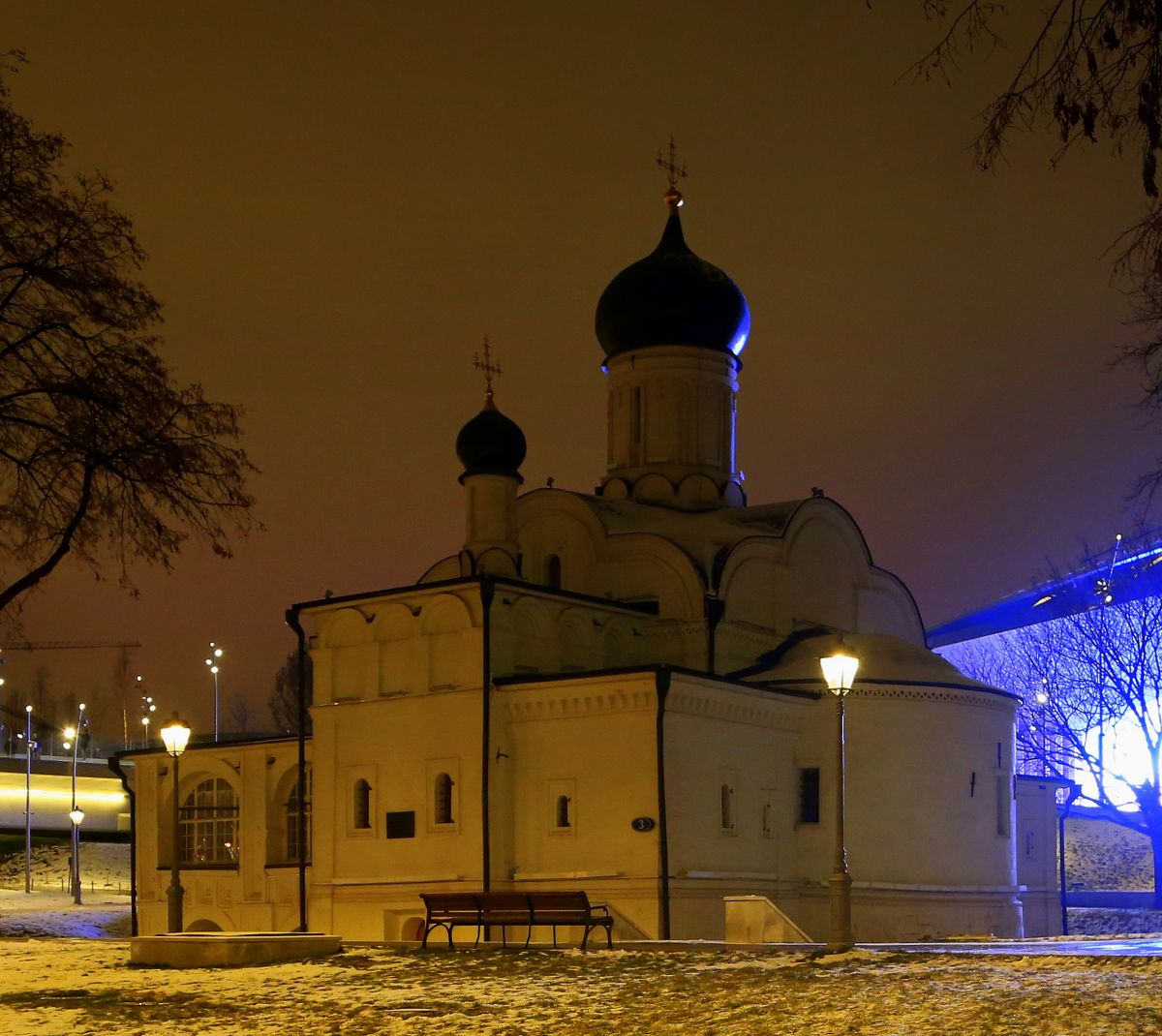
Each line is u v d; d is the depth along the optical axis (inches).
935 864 1774.1
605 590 1941.4
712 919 1635.1
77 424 987.3
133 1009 853.8
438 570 1989.4
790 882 1766.7
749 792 1728.6
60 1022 809.5
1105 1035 625.0
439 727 1729.8
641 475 2086.6
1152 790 2155.5
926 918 1754.4
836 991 788.6
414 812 1734.7
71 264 995.3
